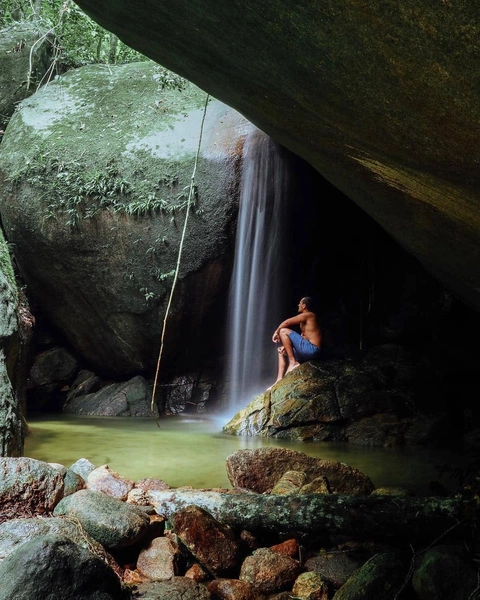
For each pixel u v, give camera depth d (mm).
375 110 2633
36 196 9117
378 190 3604
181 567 3199
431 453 6594
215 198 8875
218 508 3531
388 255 10391
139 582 2986
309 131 3396
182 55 3391
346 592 2756
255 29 2643
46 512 3443
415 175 3025
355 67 2441
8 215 9305
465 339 9398
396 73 2318
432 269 5328
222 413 9719
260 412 7836
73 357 10242
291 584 3062
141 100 9812
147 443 6715
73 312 9711
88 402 9656
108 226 9023
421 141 2637
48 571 2340
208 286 9203
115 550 3184
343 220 10625
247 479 4238
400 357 8727
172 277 9008
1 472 3447
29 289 9750
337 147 3355
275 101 3266
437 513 3121
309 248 10477
